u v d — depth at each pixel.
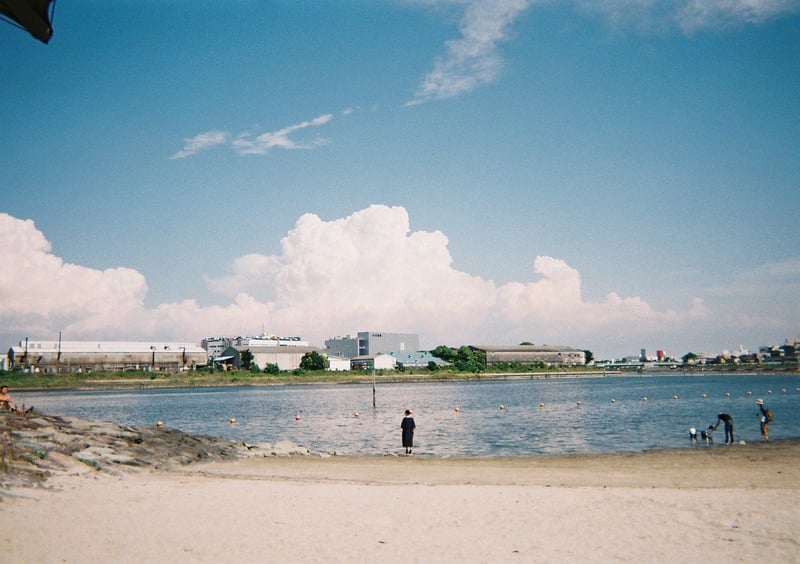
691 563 15.02
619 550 16.08
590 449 47.19
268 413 93.44
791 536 17.33
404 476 31.86
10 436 29.70
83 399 143.88
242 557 15.12
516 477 31.20
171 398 146.75
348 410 96.81
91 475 26.03
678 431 59.25
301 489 25.08
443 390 174.00
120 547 15.52
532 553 15.79
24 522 17.02
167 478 28.34
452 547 16.31
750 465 34.72
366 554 15.59
